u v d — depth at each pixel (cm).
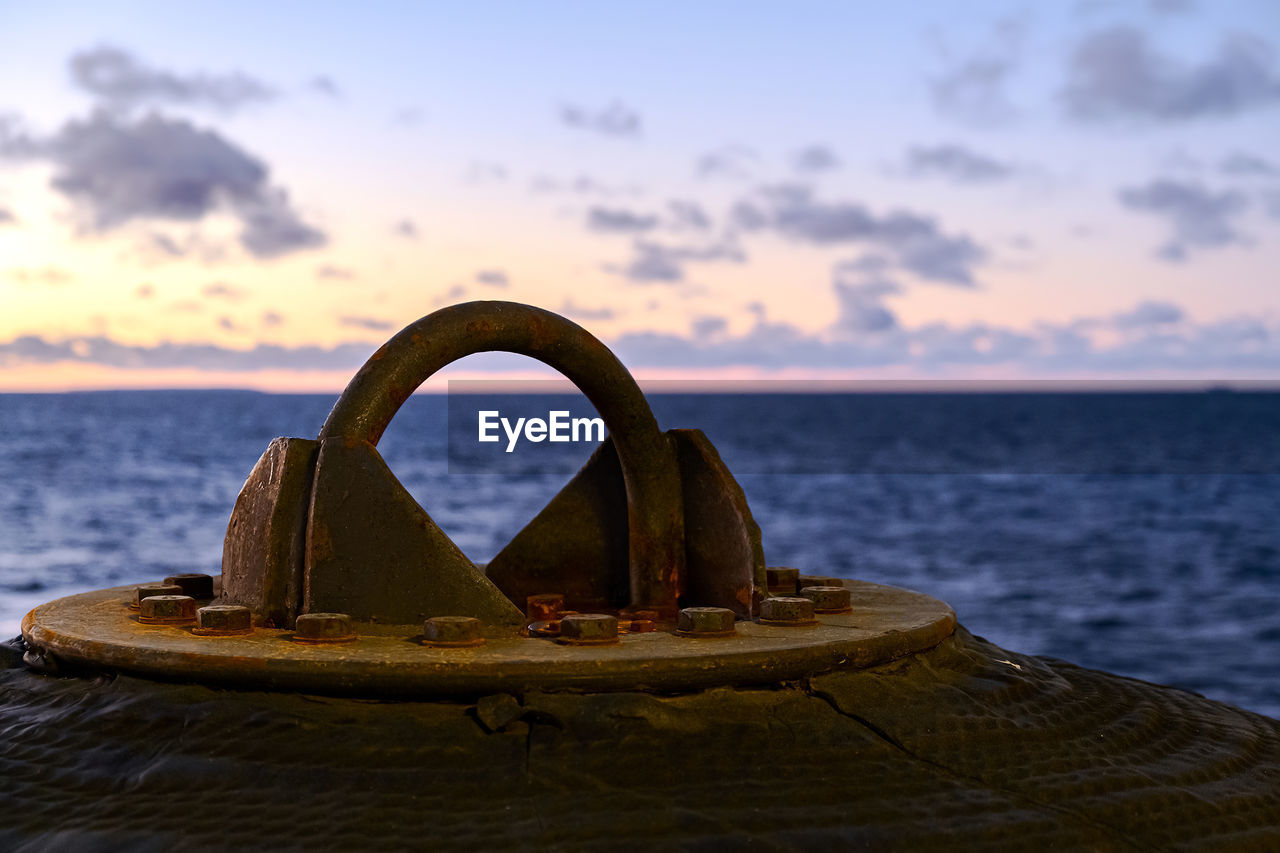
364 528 304
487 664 260
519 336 352
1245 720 327
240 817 233
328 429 323
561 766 245
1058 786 254
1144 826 246
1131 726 295
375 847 222
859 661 287
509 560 407
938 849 229
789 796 241
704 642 284
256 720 258
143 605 314
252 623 304
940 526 3188
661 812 232
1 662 320
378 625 300
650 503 388
